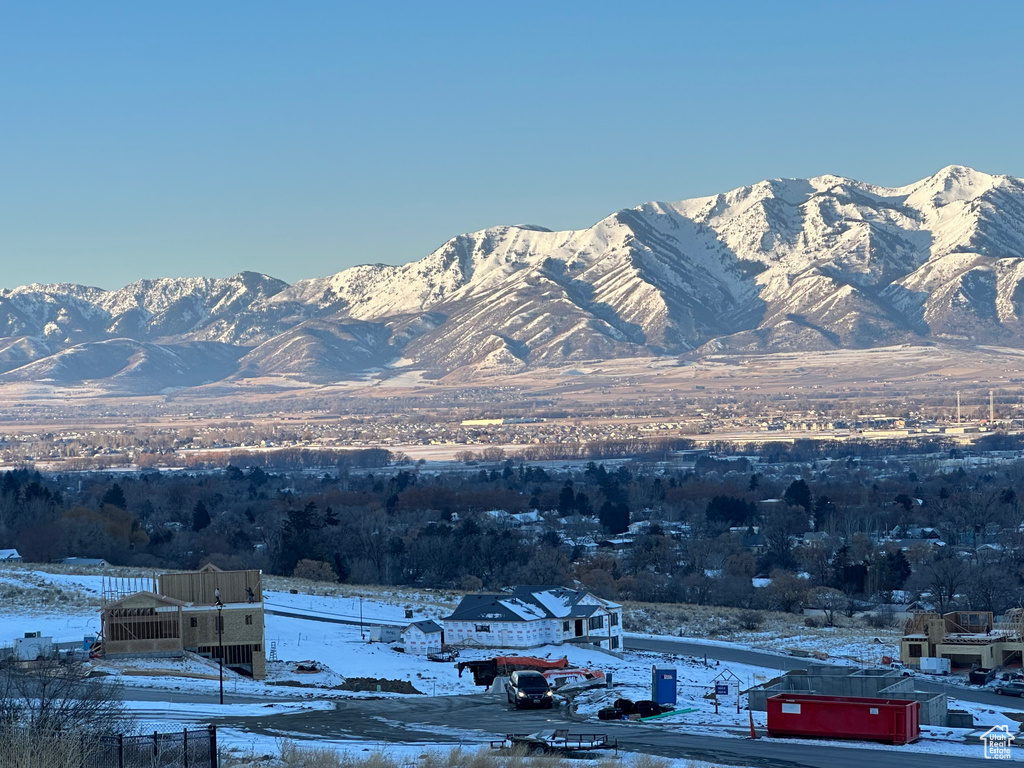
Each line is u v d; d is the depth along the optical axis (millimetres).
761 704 86250
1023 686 117375
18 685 70250
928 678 128625
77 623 129250
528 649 135625
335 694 96312
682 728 77500
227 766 57719
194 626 109688
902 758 64312
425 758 61969
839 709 71250
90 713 61656
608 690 97188
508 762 60812
